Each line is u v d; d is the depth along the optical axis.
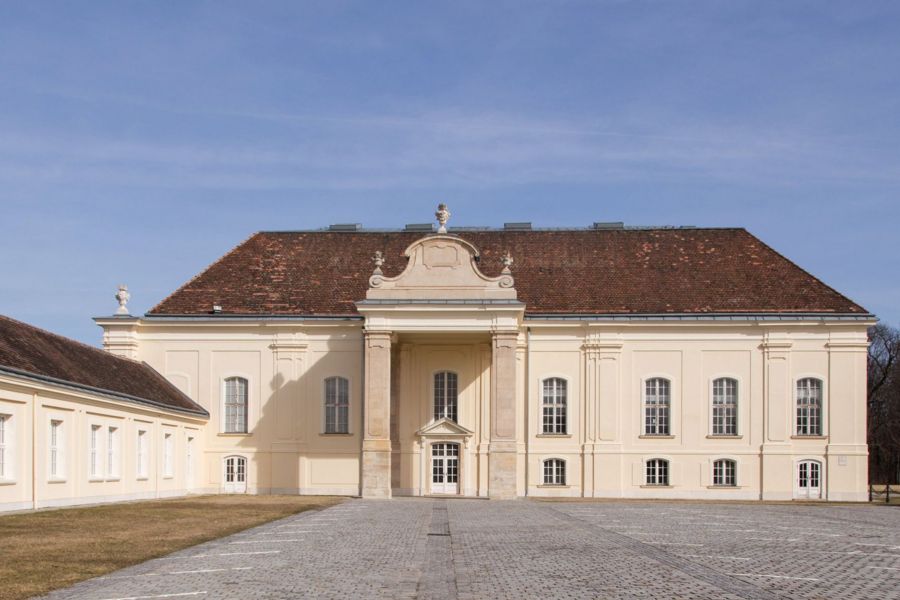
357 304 58.34
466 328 58.56
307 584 20.73
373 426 58.03
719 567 23.53
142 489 53.19
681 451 64.00
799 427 64.00
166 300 66.31
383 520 38.97
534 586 20.48
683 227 71.69
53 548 26.80
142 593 19.47
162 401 56.44
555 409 64.88
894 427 103.44
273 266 68.56
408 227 74.38
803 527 36.72
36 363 42.56
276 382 64.62
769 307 64.56
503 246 70.19
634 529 34.81
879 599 19.08
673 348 64.62
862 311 64.06
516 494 57.34
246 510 44.50
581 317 64.38
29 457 40.47
